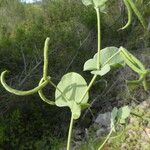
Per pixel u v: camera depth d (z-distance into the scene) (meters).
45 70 0.95
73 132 5.12
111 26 6.71
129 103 5.23
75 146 4.64
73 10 7.35
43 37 6.50
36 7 8.30
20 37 6.61
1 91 5.45
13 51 6.20
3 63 6.09
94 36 6.60
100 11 0.98
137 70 0.94
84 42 6.29
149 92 5.11
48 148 4.86
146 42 6.32
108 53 1.01
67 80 1.02
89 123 5.29
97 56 1.01
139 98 5.17
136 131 4.32
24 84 5.60
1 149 4.96
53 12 7.61
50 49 6.11
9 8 8.36
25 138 5.12
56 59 5.95
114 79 5.70
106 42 6.56
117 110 1.04
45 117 5.40
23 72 5.81
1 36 7.26
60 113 5.42
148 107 4.57
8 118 5.26
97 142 4.46
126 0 0.96
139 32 6.61
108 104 5.43
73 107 1.00
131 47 6.45
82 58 6.00
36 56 6.06
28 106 5.40
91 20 6.64
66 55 6.02
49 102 1.01
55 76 5.73
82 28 6.66
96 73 0.99
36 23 7.46
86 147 4.49
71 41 6.30
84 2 0.98
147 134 4.25
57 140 4.92
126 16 6.84
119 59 1.00
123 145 4.23
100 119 4.91
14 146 5.00
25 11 8.23
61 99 1.01
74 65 5.93
